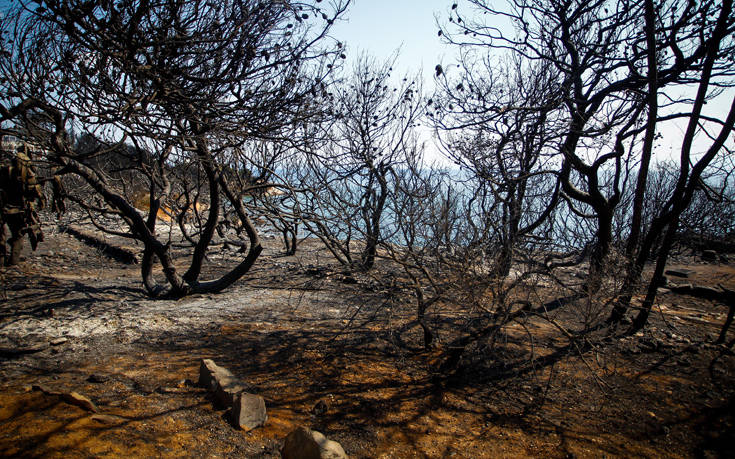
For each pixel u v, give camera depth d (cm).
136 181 823
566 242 578
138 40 364
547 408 365
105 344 439
